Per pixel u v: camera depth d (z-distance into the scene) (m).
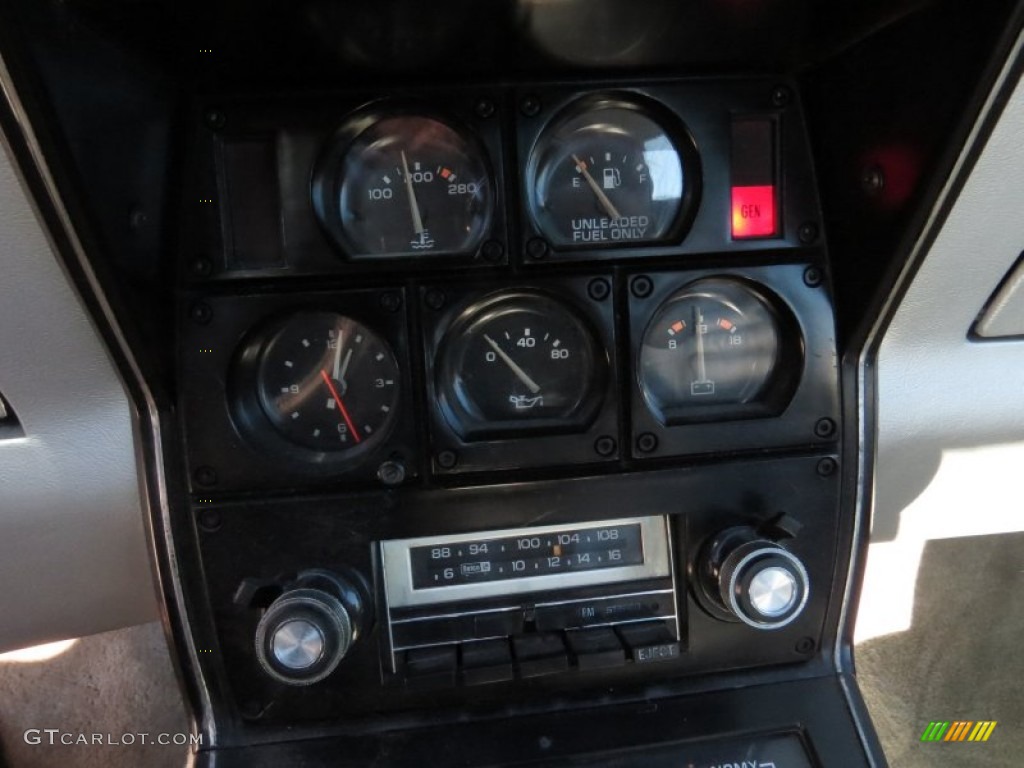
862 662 0.46
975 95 0.20
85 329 0.24
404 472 0.27
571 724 0.28
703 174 0.27
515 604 0.28
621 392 0.27
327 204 0.26
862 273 0.26
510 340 0.28
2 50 0.17
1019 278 0.27
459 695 0.28
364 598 0.27
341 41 0.22
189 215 0.26
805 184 0.27
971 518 0.36
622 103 0.27
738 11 0.22
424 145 0.26
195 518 0.26
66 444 0.27
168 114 0.25
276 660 0.24
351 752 0.27
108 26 0.20
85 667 0.45
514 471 0.27
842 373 0.28
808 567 0.29
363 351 0.27
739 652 0.29
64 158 0.19
